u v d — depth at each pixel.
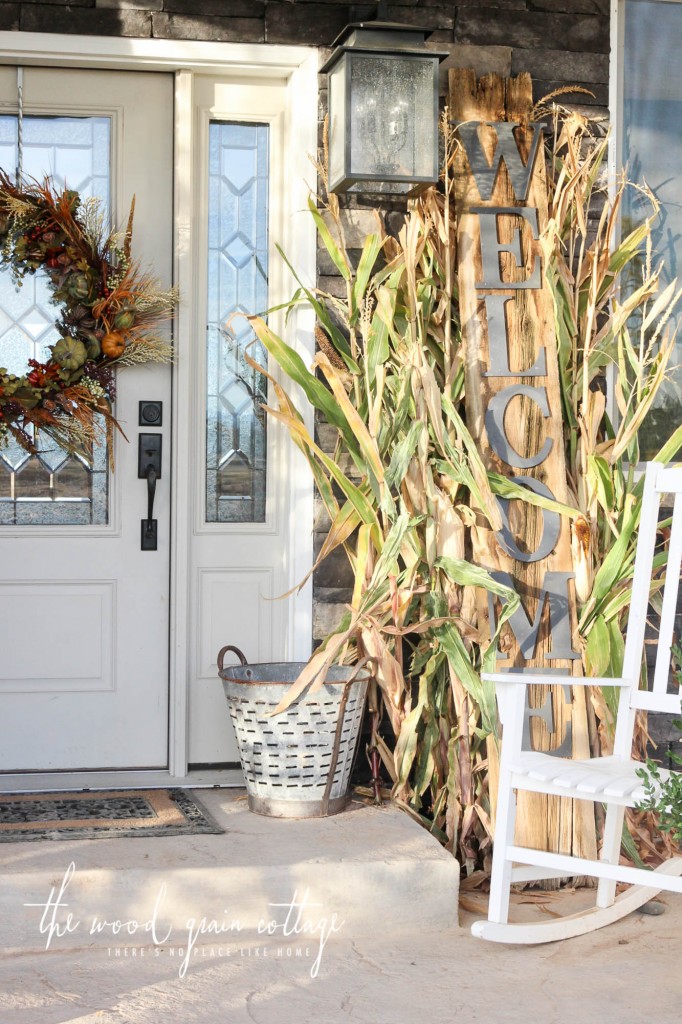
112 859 2.60
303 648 3.37
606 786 2.33
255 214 3.52
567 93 3.52
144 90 3.44
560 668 3.10
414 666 3.11
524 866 3.01
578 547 3.13
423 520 3.10
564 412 3.29
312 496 3.37
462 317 3.23
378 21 3.14
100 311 3.31
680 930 2.75
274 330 3.50
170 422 3.45
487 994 2.33
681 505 2.78
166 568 3.45
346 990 2.33
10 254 3.33
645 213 3.66
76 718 3.41
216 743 3.47
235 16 3.34
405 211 3.43
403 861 2.66
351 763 3.05
